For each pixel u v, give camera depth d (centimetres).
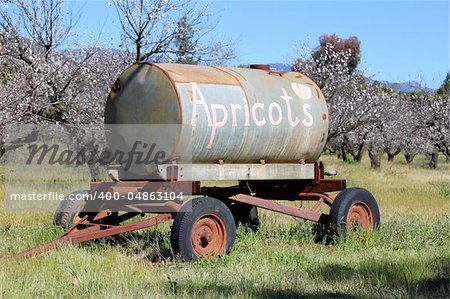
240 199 1183
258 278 882
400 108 3941
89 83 2020
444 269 941
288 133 1191
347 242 1184
